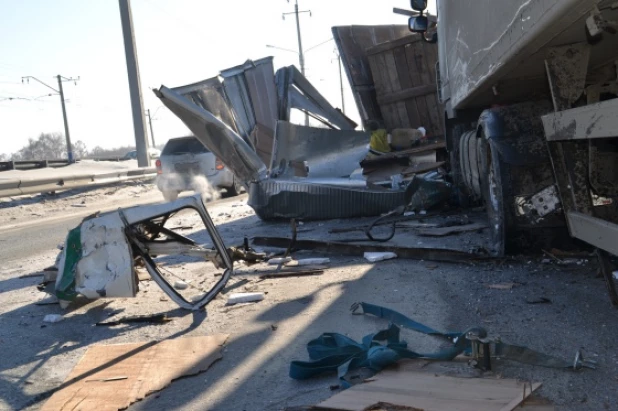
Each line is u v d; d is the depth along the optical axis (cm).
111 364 424
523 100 650
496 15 465
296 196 1038
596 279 509
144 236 570
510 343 391
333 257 732
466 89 642
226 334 470
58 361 447
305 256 753
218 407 345
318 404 311
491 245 642
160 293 630
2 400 380
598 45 413
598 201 470
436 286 545
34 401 376
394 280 582
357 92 1425
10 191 1988
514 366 351
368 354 359
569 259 568
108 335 500
